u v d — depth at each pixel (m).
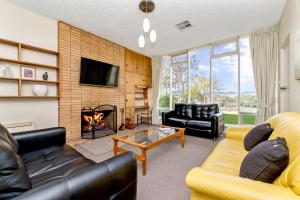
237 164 1.44
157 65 5.66
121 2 2.58
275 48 3.43
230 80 4.22
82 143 3.24
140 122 5.75
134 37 4.04
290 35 2.44
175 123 3.99
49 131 1.81
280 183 0.89
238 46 4.00
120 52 4.60
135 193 1.18
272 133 1.59
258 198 0.74
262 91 3.59
